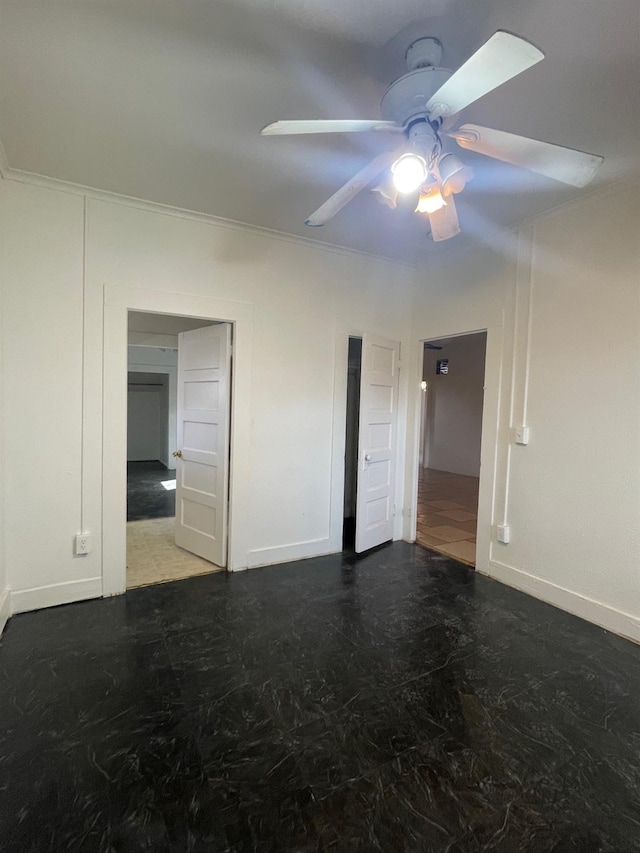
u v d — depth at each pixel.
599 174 2.46
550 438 2.99
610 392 2.66
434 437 9.26
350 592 3.11
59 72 1.73
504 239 3.30
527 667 2.26
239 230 3.26
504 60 1.18
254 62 1.67
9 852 1.31
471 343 8.44
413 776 1.59
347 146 2.21
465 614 2.81
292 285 3.53
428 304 4.01
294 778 1.57
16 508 2.67
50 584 2.80
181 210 2.99
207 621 2.66
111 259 2.84
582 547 2.80
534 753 1.70
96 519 2.91
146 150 2.29
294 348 3.57
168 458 9.09
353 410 5.01
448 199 1.83
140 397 10.22
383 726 1.83
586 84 1.76
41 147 2.28
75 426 2.81
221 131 2.12
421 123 1.55
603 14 1.44
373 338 3.80
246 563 3.50
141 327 4.50
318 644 2.43
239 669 2.20
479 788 1.55
